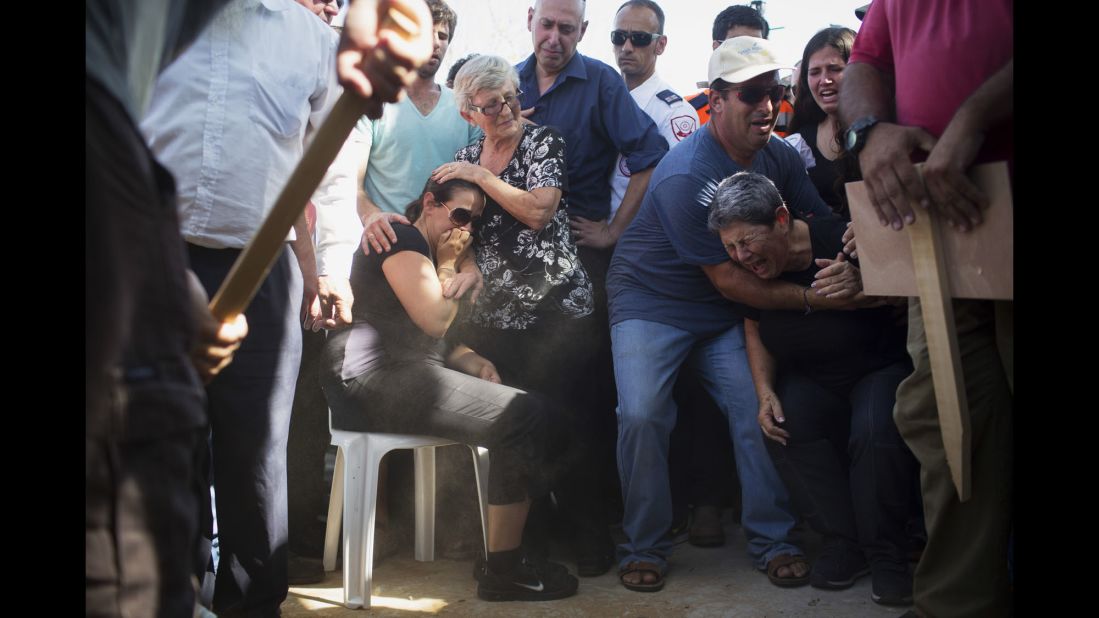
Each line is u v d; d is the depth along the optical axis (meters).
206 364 1.40
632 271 3.48
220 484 2.54
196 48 2.32
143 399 1.07
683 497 3.78
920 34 2.23
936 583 2.24
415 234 3.19
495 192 3.34
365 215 3.72
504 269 3.42
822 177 3.82
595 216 3.96
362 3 1.29
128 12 1.15
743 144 3.39
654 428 3.28
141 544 1.07
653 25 4.46
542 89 4.02
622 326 3.43
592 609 3.03
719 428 3.70
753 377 3.37
